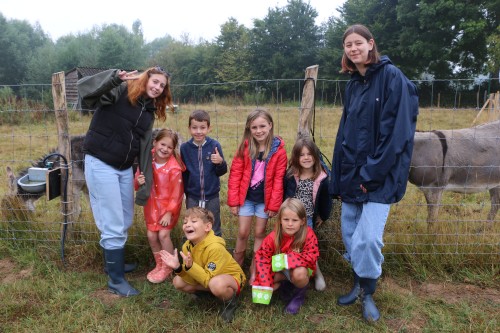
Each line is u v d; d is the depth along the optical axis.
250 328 2.86
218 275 2.92
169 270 3.56
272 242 3.11
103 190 3.21
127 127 3.14
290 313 3.04
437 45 28.39
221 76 47.53
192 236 2.97
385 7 32.88
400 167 2.62
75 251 3.90
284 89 29.66
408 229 4.32
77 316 3.02
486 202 5.52
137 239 3.96
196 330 2.84
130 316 2.98
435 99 20.56
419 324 2.94
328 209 3.40
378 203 2.71
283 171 3.31
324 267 3.67
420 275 3.54
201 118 3.32
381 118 2.62
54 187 3.89
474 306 3.13
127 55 59.50
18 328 2.86
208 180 3.47
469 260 3.64
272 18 44.12
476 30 26.22
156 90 3.08
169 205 3.45
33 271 3.69
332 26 39.91
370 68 2.69
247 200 3.45
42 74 55.34
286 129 8.70
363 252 2.79
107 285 3.47
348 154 2.87
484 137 4.23
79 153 4.53
